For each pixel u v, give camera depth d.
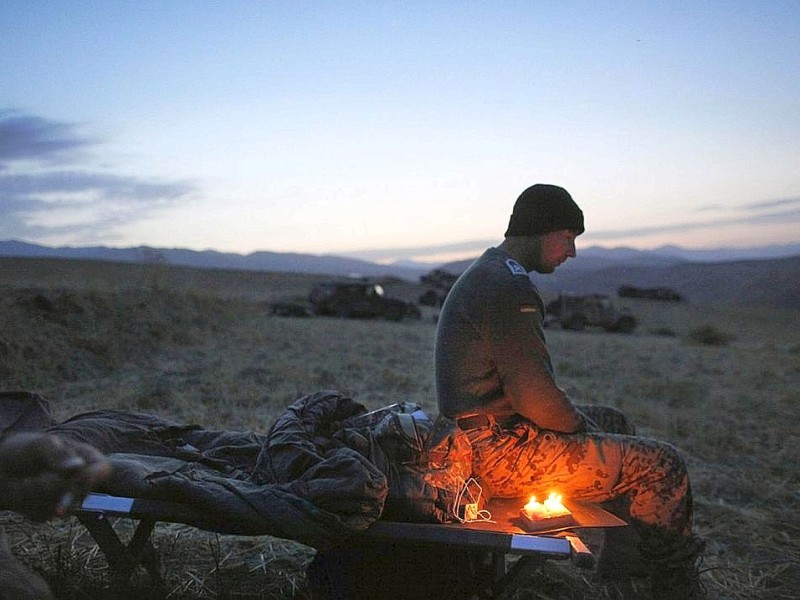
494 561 3.26
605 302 31.98
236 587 3.63
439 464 3.26
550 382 3.36
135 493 2.95
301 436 3.26
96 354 11.02
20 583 1.79
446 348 3.48
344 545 3.17
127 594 3.21
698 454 7.25
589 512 3.34
